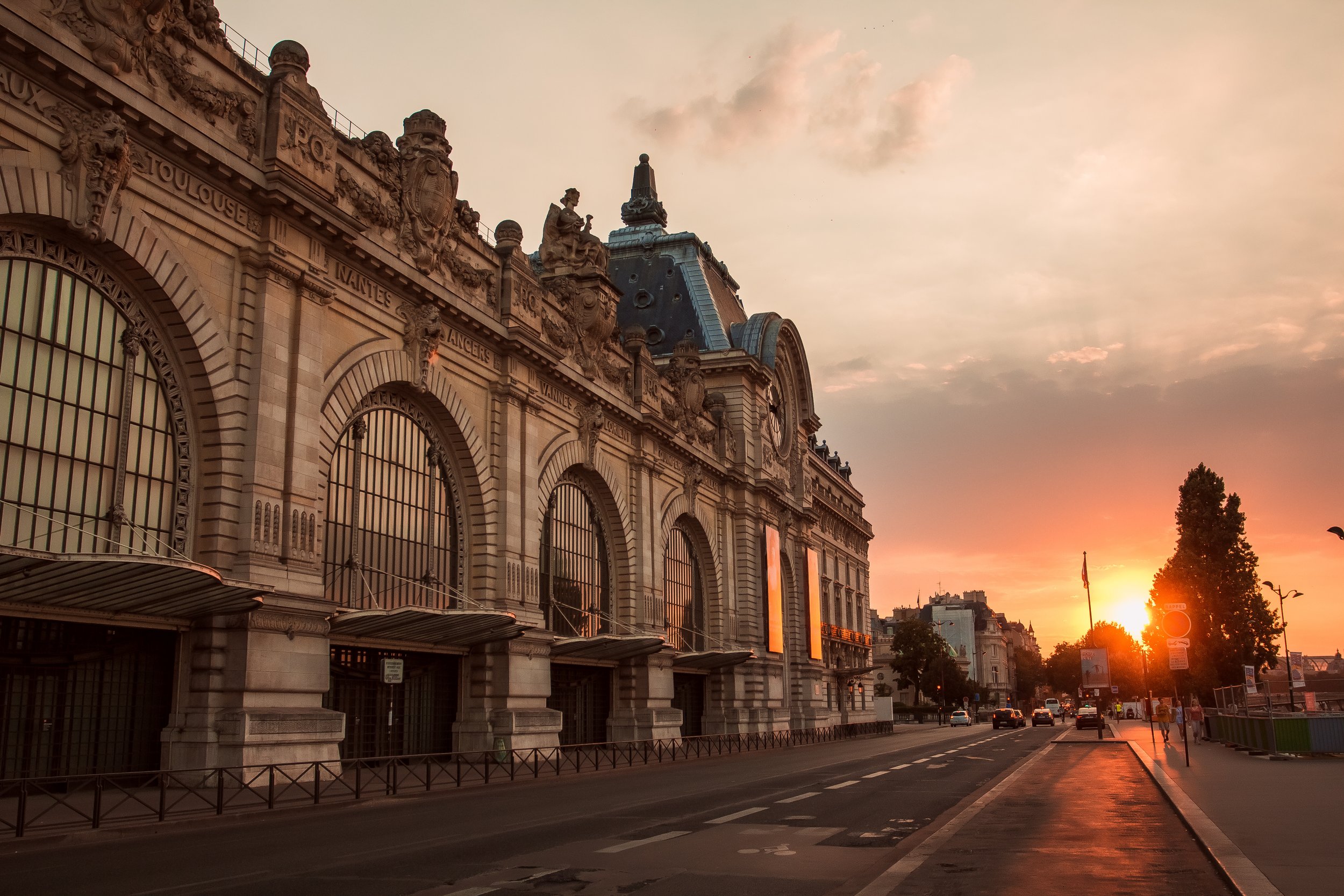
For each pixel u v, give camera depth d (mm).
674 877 13703
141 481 26656
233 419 28359
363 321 34188
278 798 24484
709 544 65500
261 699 27750
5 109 23062
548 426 46438
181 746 26734
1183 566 63250
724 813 21859
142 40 25812
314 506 30531
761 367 73250
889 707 96562
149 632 26969
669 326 76438
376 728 35688
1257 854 13984
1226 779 27375
